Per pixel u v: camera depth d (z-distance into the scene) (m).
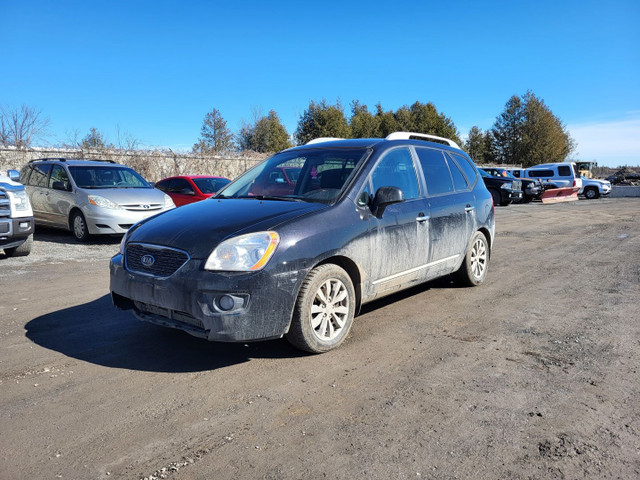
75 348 3.96
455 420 2.80
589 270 6.96
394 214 4.36
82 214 9.60
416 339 4.14
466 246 5.52
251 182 4.76
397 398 3.08
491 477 2.28
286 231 3.55
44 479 2.29
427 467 2.36
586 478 2.27
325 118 51.59
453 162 5.63
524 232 11.59
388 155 4.64
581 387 3.21
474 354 3.80
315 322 3.71
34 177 10.93
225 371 3.51
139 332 4.34
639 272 6.78
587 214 16.72
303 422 2.80
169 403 3.04
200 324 3.38
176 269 3.47
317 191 4.21
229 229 3.55
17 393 3.17
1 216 7.32
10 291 5.80
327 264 3.77
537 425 2.74
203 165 19.00
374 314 4.85
